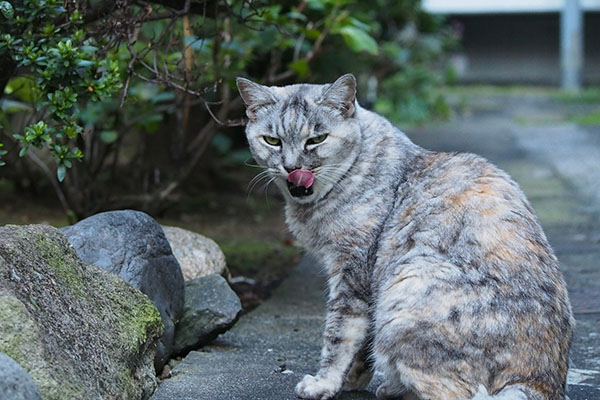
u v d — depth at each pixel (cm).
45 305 319
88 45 452
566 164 1123
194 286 469
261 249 743
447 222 367
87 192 706
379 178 400
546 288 350
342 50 980
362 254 392
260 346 472
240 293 599
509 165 1127
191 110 932
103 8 500
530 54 2653
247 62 793
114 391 324
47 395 287
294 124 399
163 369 414
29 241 340
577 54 2414
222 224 839
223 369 419
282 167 405
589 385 414
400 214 388
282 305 571
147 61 623
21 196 837
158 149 899
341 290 394
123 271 402
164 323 420
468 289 344
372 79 1370
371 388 416
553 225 804
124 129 706
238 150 1098
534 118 1702
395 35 1503
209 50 720
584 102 2064
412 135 1431
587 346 479
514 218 366
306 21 795
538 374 335
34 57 400
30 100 629
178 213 860
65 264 353
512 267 349
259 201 968
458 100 2075
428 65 2083
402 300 351
